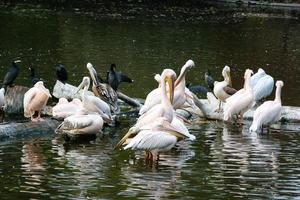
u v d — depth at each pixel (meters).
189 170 12.05
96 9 46.44
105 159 12.70
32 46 29.22
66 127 14.27
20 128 14.42
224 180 11.47
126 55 27.86
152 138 12.35
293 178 11.67
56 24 37.22
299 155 13.32
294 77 24.70
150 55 28.22
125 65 25.41
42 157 12.73
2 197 10.30
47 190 10.67
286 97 20.95
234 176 11.73
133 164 12.36
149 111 13.55
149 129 12.70
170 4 52.00
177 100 16.06
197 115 17.38
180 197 10.50
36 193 10.51
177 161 12.69
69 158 12.70
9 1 47.72
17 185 10.90
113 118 15.88
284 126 16.50
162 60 27.06
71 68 24.17
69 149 13.45
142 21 40.97
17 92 17.06
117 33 34.94
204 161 12.71
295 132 15.74
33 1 48.62
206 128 16.03
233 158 12.98
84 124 14.20
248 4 54.06
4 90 17.66
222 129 15.95
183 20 42.50
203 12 47.50
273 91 21.81
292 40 35.19
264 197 10.62
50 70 23.56
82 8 46.56
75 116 14.36
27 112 15.34
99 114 15.30
